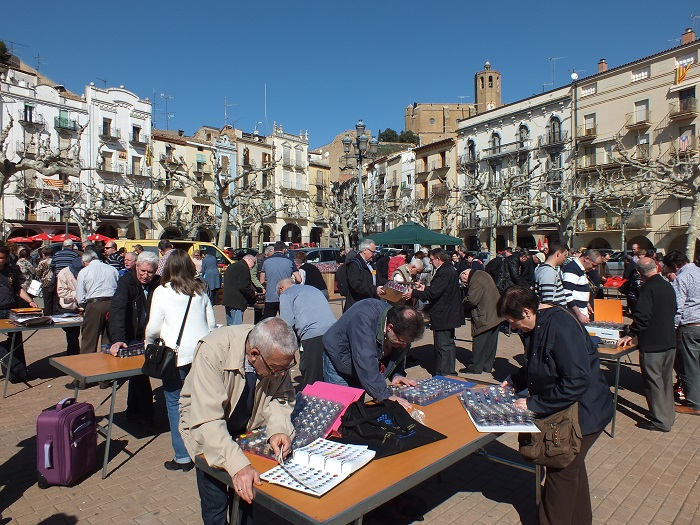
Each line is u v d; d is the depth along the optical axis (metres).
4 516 3.71
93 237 26.41
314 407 3.21
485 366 7.98
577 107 38.06
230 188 49.72
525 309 3.22
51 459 4.09
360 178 16.67
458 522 3.69
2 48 42.28
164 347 4.15
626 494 4.11
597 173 36.31
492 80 68.12
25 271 10.97
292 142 56.41
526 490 4.19
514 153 42.50
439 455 2.77
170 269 4.28
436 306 7.35
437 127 79.50
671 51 32.66
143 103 44.34
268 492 2.31
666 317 5.32
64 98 39.31
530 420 3.17
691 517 3.76
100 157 41.34
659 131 33.31
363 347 3.70
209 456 2.44
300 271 9.20
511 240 42.94
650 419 5.54
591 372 3.13
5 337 10.47
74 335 7.81
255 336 2.51
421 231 14.99
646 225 34.38
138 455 4.81
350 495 2.29
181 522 3.65
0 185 14.19
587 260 6.62
